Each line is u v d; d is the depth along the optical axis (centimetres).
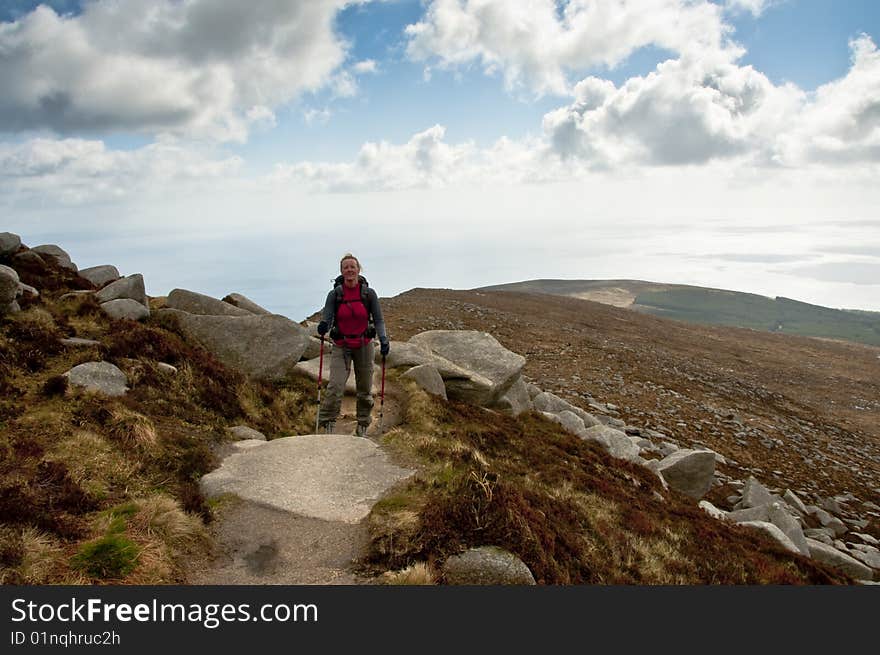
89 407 777
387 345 1070
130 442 743
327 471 817
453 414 1390
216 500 707
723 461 2434
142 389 933
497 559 573
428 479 786
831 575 1241
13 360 864
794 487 2339
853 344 10319
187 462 782
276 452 877
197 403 1008
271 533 647
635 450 1741
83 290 1382
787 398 4656
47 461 621
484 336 2009
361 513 701
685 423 2892
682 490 1791
